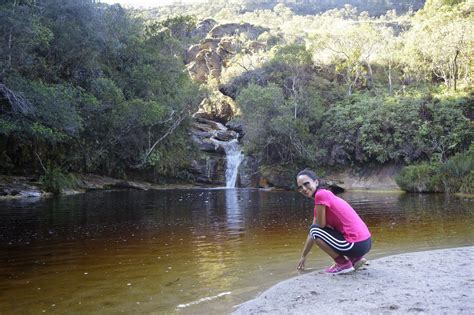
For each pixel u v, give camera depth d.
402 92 40.88
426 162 30.14
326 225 5.06
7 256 6.61
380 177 32.09
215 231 9.22
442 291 3.99
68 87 25.28
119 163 31.56
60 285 4.89
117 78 33.31
